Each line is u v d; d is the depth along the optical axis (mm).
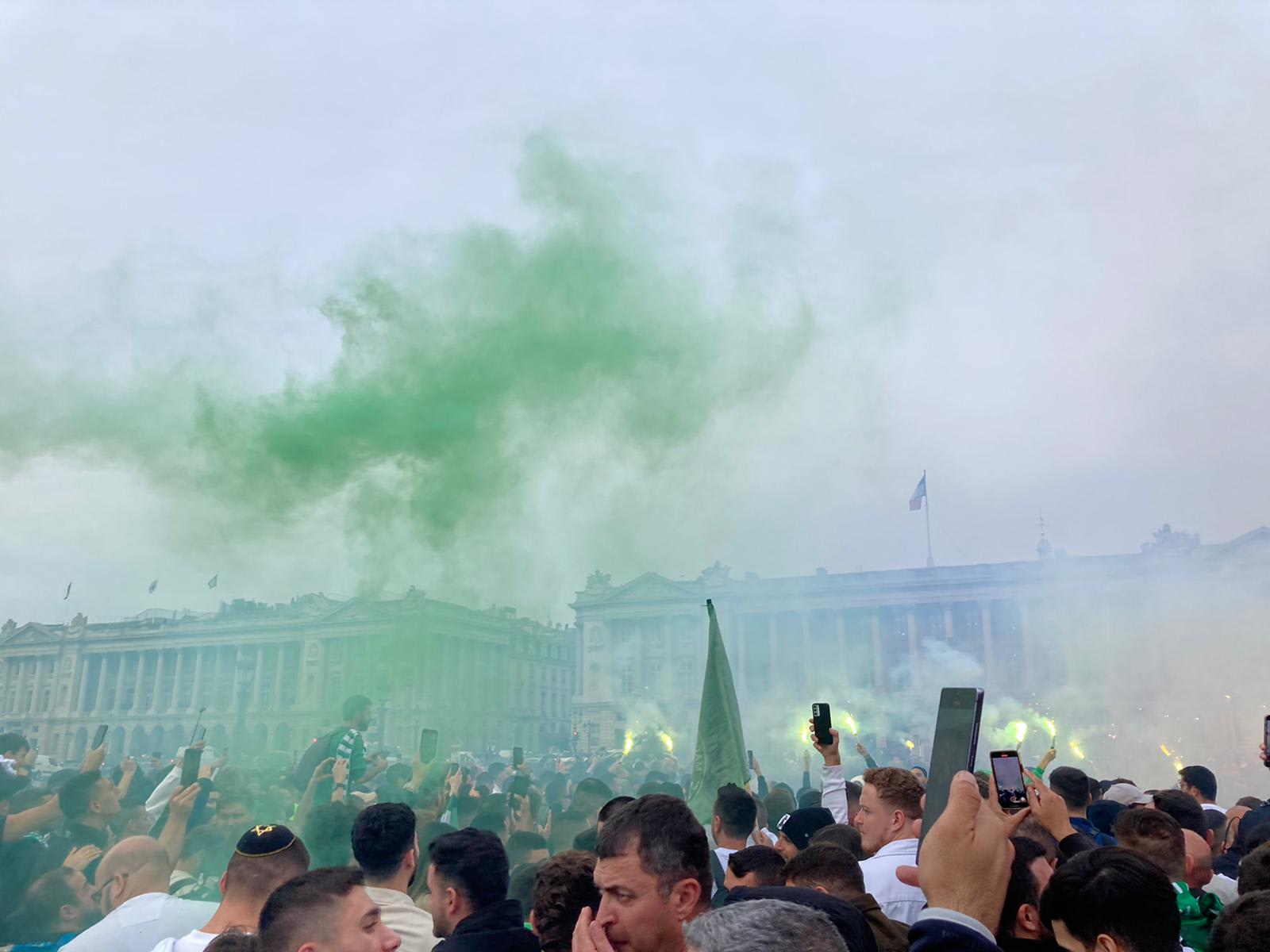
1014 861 4660
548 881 5230
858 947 4160
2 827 9352
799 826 7902
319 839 8383
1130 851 4344
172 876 9039
